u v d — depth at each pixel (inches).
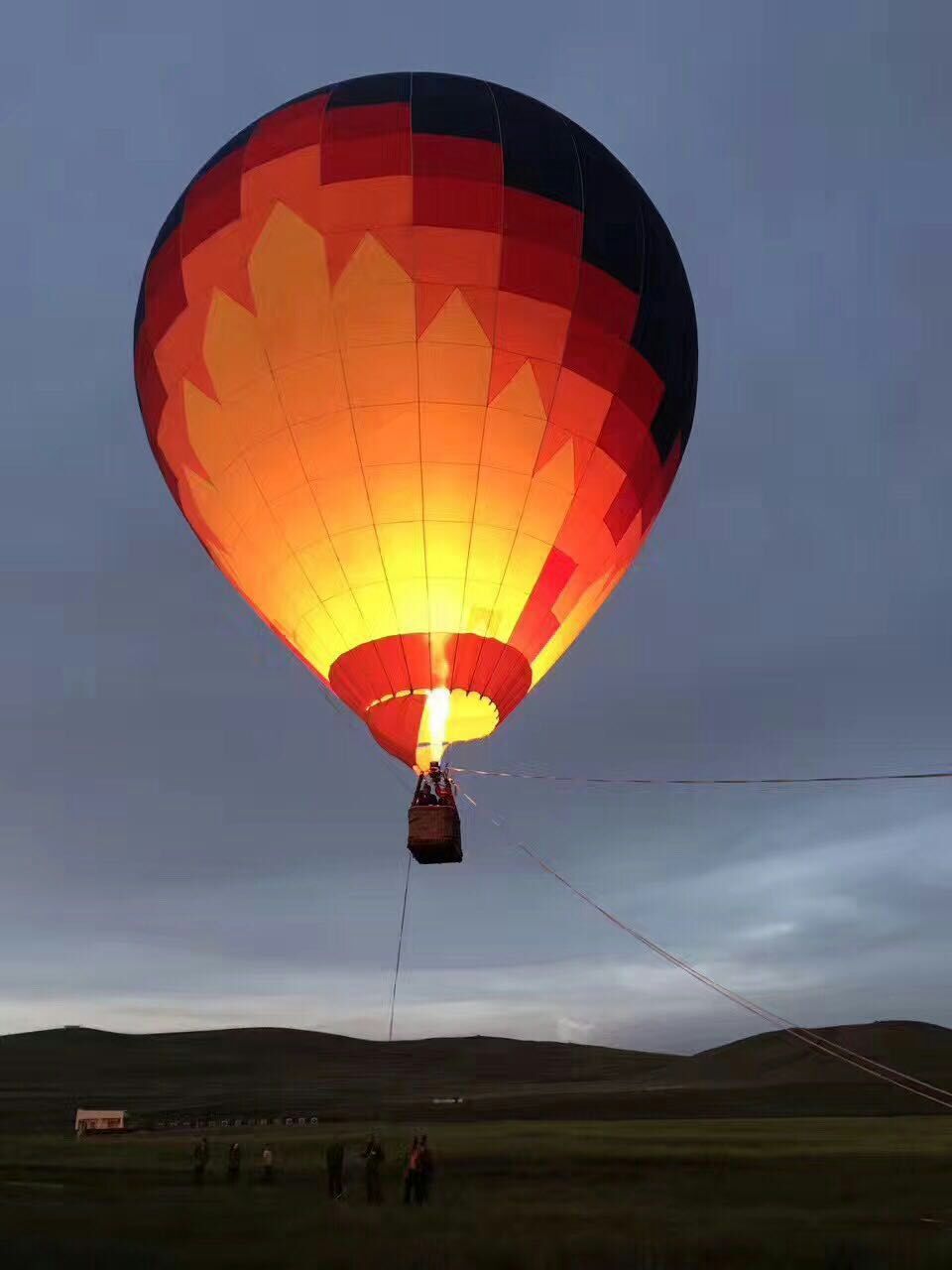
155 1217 597.6
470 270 781.3
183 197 861.2
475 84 865.5
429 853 751.7
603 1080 5310.0
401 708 779.4
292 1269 416.2
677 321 887.1
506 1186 883.4
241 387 799.7
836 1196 792.3
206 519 863.1
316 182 794.8
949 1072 4488.2
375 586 783.7
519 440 786.8
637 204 875.4
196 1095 4195.4
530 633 817.5
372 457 773.9
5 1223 571.8
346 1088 4638.3
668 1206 695.7
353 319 772.0
